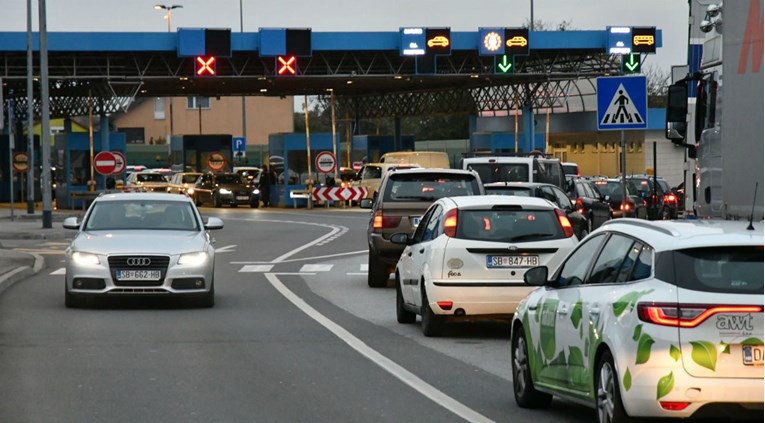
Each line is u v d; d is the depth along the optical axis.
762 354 22.36
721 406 22.34
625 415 23.02
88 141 180.25
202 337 43.19
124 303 55.00
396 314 51.00
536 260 42.25
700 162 44.72
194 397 30.69
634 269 24.05
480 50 173.62
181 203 56.84
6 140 197.62
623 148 59.28
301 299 58.00
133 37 166.75
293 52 169.62
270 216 156.12
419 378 33.97
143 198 56.88
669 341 22.45
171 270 51.84
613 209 120.56
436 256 42.47
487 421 27.53
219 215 159.00
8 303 54.47
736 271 22.86
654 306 22.67
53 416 28.09
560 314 26.59
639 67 176.38
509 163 102.19
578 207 105.38
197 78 173.88
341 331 45.28
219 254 89.81
